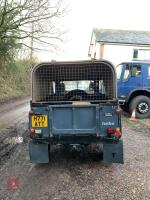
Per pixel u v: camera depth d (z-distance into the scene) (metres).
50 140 2.92
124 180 2.58
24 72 14.05
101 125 2.84
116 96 2.99
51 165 3.01
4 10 8.00
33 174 2.74
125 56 13.91
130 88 6.09
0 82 11.63
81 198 2.20
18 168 2.90
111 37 14.24
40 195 2.26
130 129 4.82
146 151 3.51
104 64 3.06
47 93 3.36
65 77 3.29
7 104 8.77
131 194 2.27
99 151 3.50
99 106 2.83
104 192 2.31
